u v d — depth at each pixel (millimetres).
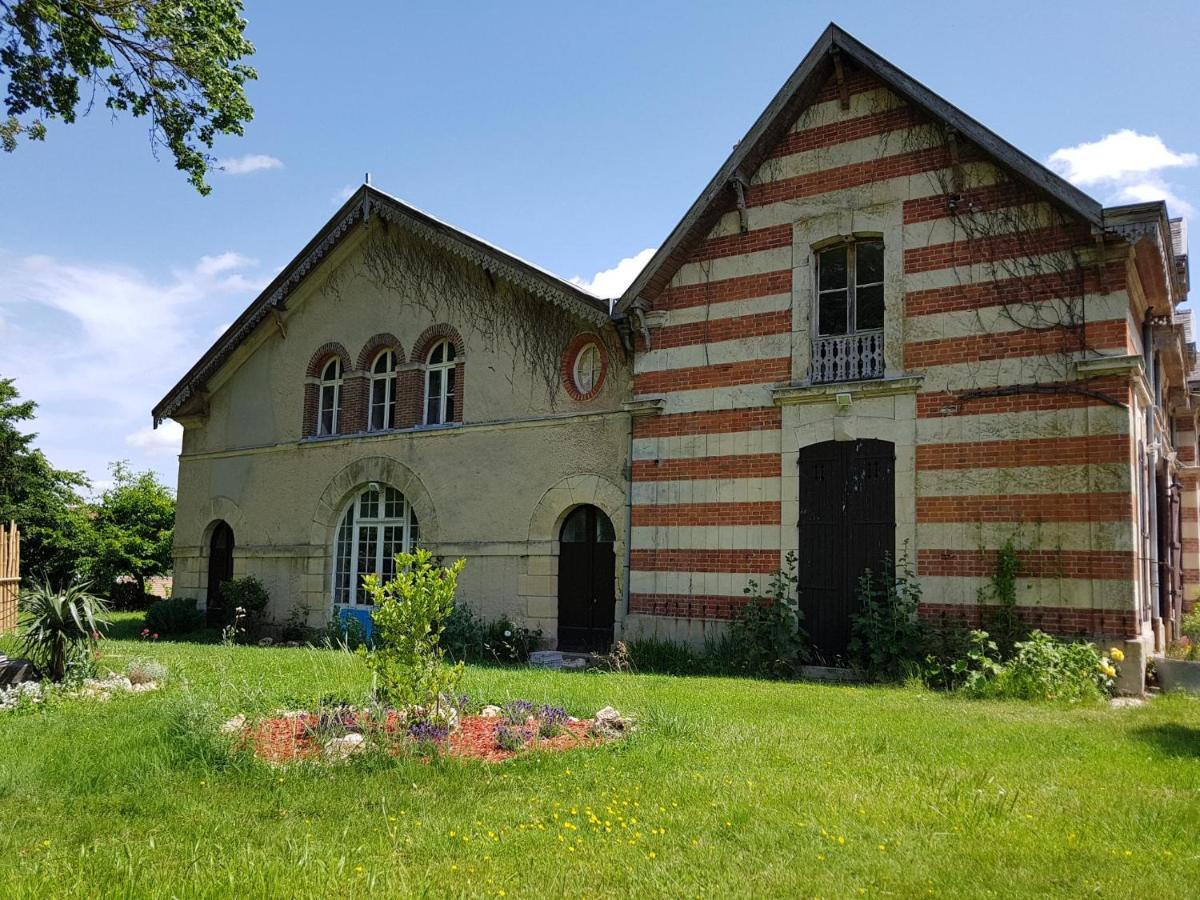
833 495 12523
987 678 10297
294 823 5070
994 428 11516
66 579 26891
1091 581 10727
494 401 16281
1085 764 6465
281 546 18969
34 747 6785
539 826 5008
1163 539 14359
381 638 7305
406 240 17922
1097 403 10930
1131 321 11320
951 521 11633
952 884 4207
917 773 6094
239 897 3961
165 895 3949
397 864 4430
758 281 13516
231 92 13039
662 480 13961
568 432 15211
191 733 6637
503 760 6426
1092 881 4227
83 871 4281
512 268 15445
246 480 19891
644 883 4211
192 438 21172
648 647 13312
